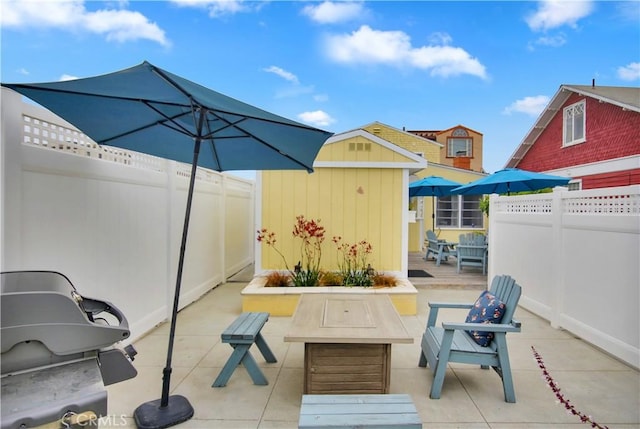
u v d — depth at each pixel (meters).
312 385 2.58
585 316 3.83
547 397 2.69
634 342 3.20
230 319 4.56
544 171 10.95
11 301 1.47
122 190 3.47
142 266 3.86
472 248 7.26
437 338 2.94
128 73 1.99
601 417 2.43
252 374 2.85
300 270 5.16
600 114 8.80
